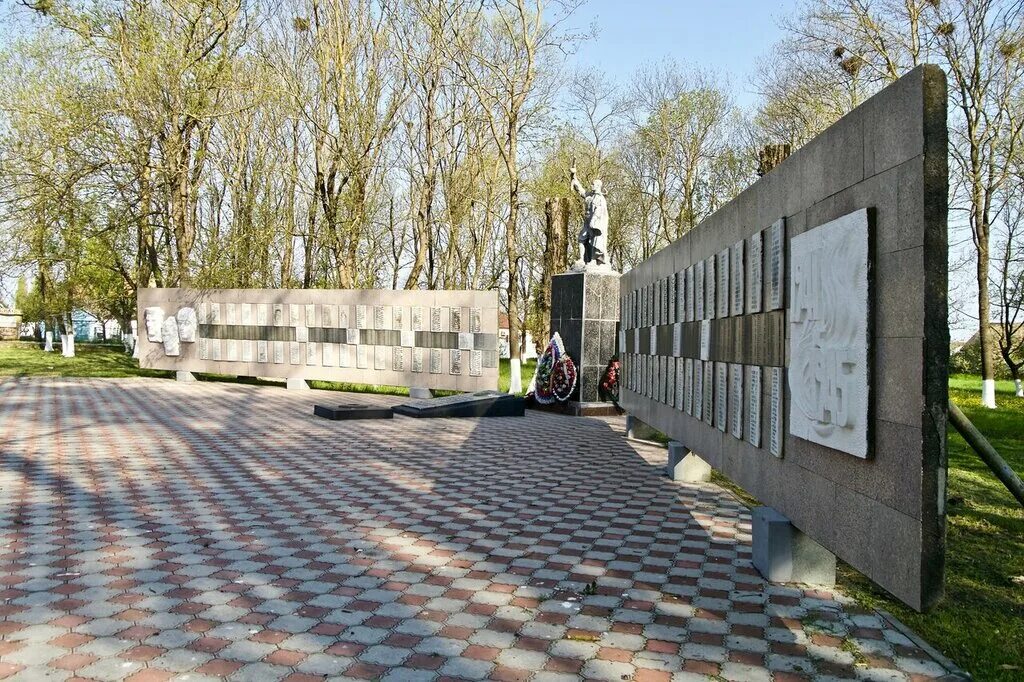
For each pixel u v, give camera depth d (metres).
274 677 3.80
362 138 24.00
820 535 4.37
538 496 8.32
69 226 24.42
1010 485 4.48
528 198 32.47
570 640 4.34
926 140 3.23
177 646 4.17
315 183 27.50
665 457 11.25
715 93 33.53
